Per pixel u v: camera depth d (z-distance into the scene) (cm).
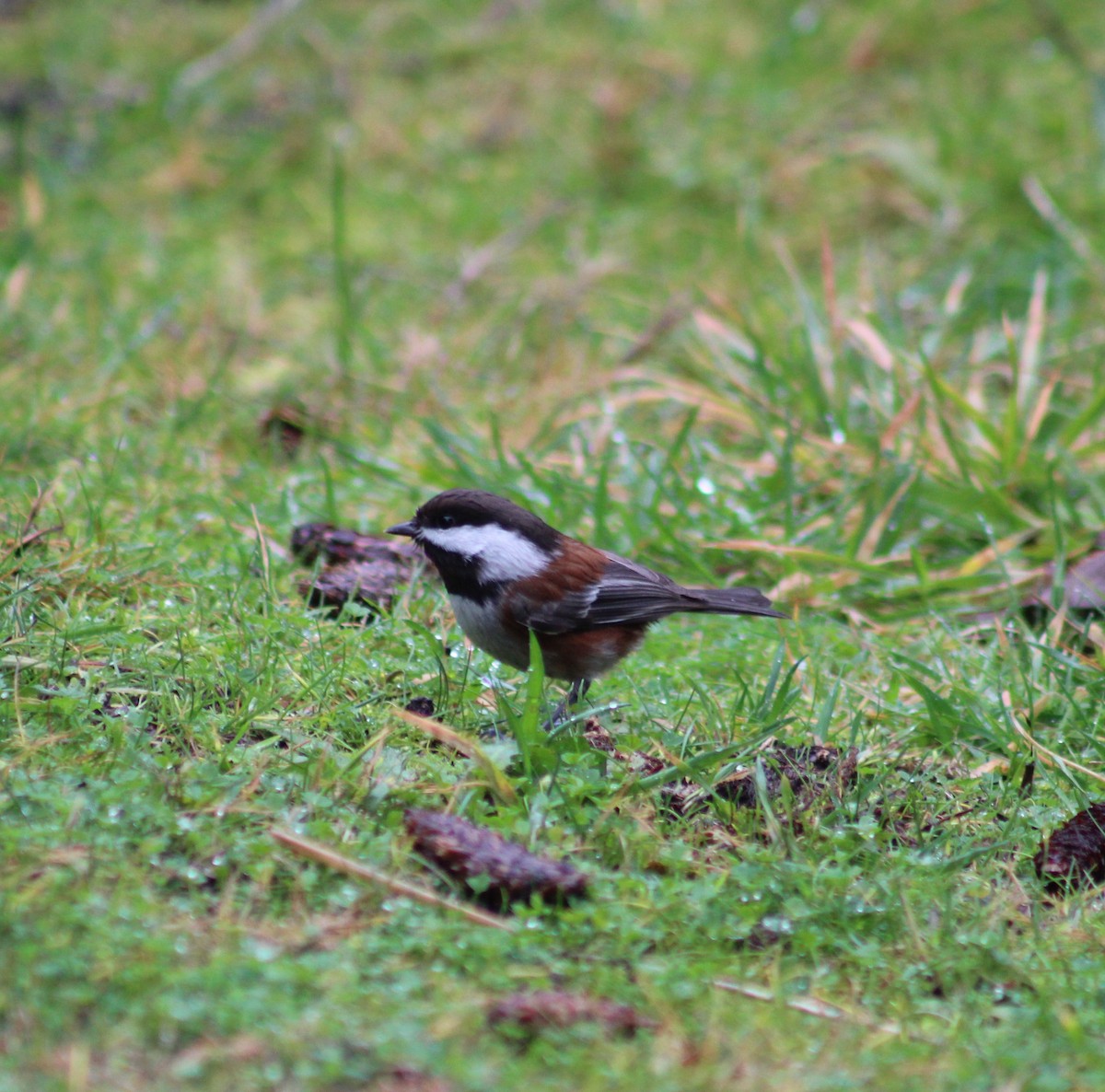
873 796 808
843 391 1354
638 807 756
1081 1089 543
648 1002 589
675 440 1334
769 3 2278
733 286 1661
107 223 1831
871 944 655
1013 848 769
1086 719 910
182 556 1045
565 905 662
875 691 946
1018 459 1237
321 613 977
